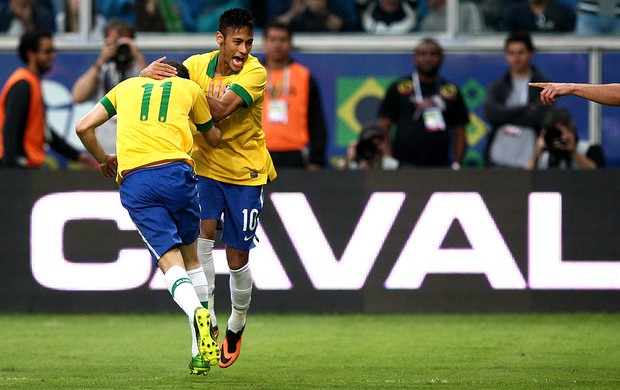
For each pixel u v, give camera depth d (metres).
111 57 38.38
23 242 35.59
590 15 43.28
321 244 35.47
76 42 43.56
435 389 21.50
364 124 43.03
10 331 31.61
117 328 32.38
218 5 43.75
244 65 23.55
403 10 43.50
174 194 21.69
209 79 23.67
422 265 35.41
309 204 35.41
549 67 43.19
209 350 20.22
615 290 35.31
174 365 25.05
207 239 23.94
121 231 35.59
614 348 28.20
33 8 43.84
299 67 39.00
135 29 43.66
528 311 35.34
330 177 35.44
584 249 35.28
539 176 35.28
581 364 25.36
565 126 36.91
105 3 43.69
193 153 23.94
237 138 23.75
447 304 35.41
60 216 35.56
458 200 35.34
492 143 39.28
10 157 36.84
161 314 35.59
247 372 23.92
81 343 29.14
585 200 35.25
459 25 43.53
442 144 38.94
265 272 35.44
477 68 43.12
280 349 28.02
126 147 21.86
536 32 43.34
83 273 35.69
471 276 35.38
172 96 22.16
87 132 22.30
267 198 35.44
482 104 43.12
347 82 43.09
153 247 21.62
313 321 33.91
